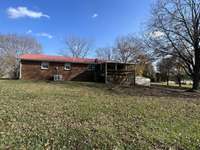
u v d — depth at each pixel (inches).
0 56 1545.3
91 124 246.2
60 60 984.9
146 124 257.1
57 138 198.8
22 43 1732.3
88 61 1055.6
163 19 810.2
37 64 956.0
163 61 929.5
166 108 368.2
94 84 824.3
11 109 295.7
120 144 193.8
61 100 396.5
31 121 244.7
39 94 461.4
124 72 991.0
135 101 430.3
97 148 183.9
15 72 1411.2
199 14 772.0
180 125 259.9
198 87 820.6
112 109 331.6
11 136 196.5
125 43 1724.9
